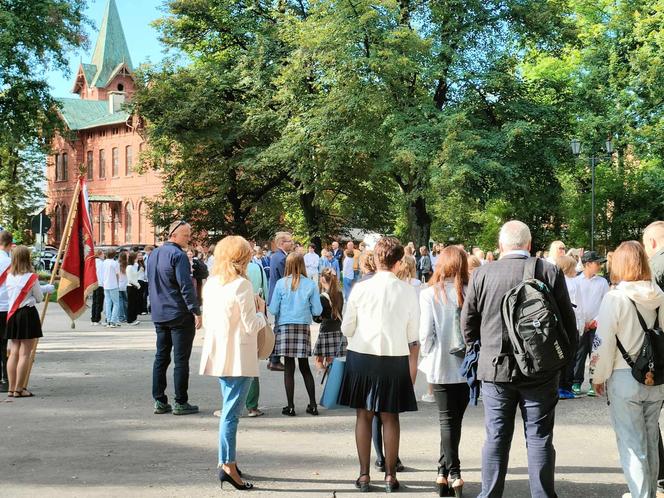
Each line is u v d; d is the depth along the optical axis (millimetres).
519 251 5637
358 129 30938
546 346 5184
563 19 32250
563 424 8812
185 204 43594
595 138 35656
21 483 6367
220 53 42406
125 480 6480
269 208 44656
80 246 12172
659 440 6242
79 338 17922
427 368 6379
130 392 10703
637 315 5547
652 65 36719
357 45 30469
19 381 10289
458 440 6223
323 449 7629
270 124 36750
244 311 6359
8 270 10508
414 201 30719
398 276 8141
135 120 69375
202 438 8023
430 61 29859
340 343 9516
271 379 12125
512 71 33312
